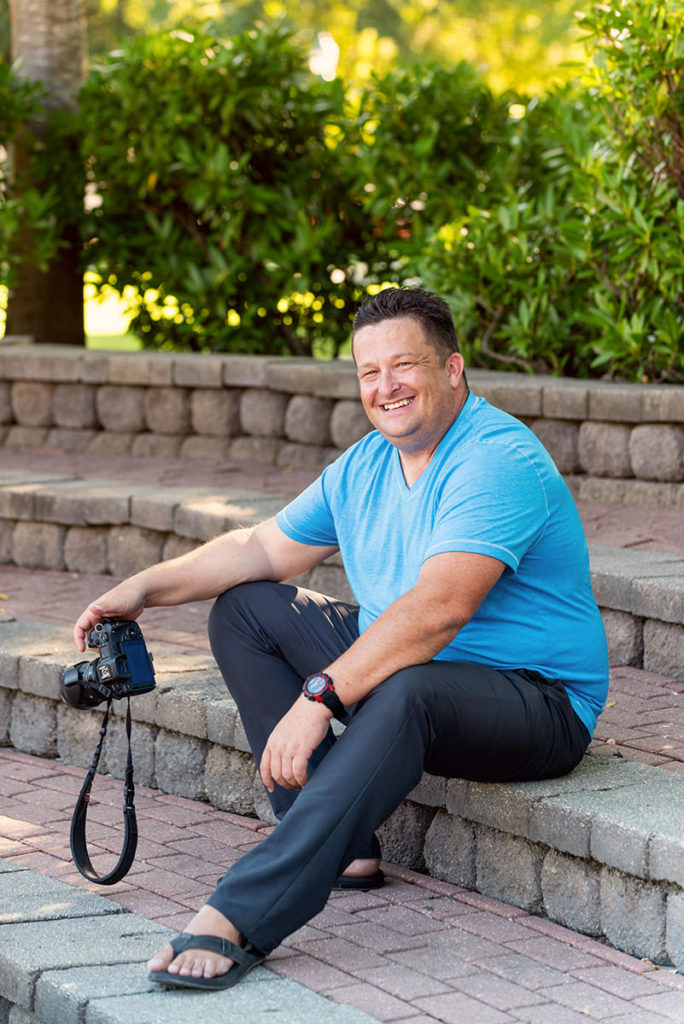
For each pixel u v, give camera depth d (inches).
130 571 261.6
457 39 1050.1
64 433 346.0
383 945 127.5
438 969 122.2
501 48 1003.9
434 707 124.8
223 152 350.0
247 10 947.3
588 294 305.4
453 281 310.2
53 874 146.1
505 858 137.8
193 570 146.2
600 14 269.6
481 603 131.3
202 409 324.8
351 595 223.6
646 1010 113.9
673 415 245.3
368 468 143.3
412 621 125.9
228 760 167.0
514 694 131.6
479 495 130.0
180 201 378.9
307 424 305.4
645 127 275.4
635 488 251.9
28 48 393.4
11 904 134.2
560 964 123.7
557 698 135.3
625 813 126.9
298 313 384.5
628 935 125.9
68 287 399.9
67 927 128.3
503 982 119.5
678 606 183.2
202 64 361.1
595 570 195.5
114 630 139.3
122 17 1032.2
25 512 273.1
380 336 134.1
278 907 117.0
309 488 149.8
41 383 348.5
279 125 373.1
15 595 247.0
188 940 116.1
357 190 356.2
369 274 374.6
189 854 152.7
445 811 144.3
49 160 384.2
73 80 395.2
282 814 140.6
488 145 363.3
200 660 189.5
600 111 283.4
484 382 271.0
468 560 127.3
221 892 117.6
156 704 173.8
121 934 127.0
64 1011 114.7
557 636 137.5
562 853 132.0
